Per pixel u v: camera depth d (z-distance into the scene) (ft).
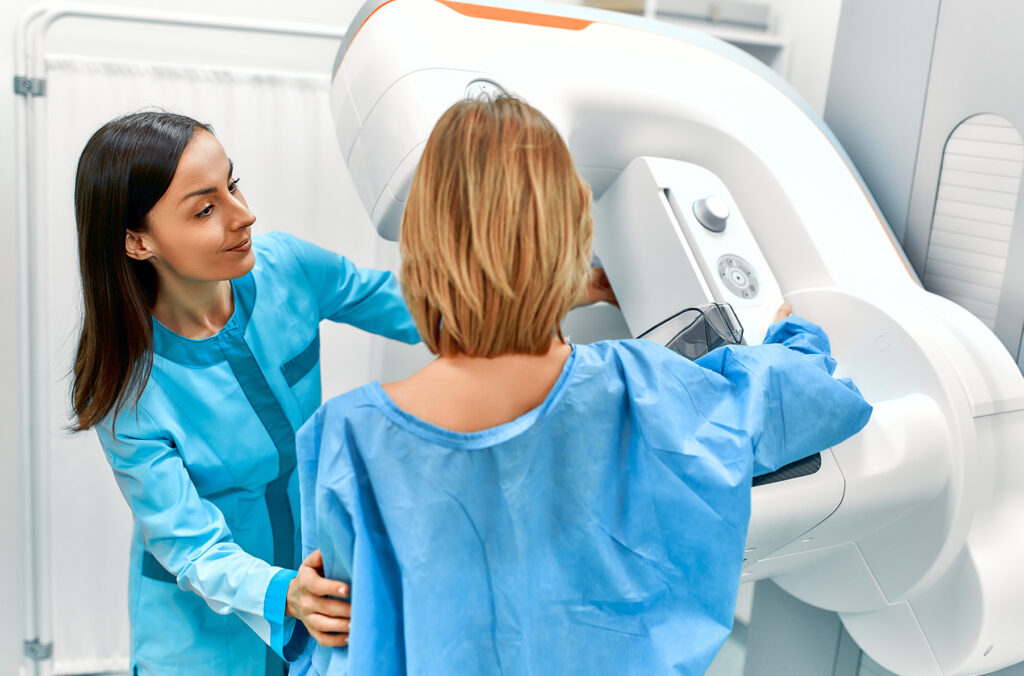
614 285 4.23
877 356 3.68
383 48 3.66
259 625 2.99
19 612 6.72
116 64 5.71
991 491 3.58
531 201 2.15
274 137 6.09
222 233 3.31
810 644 5.03
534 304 2.20
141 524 3.37
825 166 4.25
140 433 3.39
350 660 2.21
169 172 3.18
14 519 6.56
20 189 5.36
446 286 2.19
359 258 6.43
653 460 2.39
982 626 3.57
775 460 2.66
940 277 4.31
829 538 3.49
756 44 5.91
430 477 2.18
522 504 2.24
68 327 5.96
